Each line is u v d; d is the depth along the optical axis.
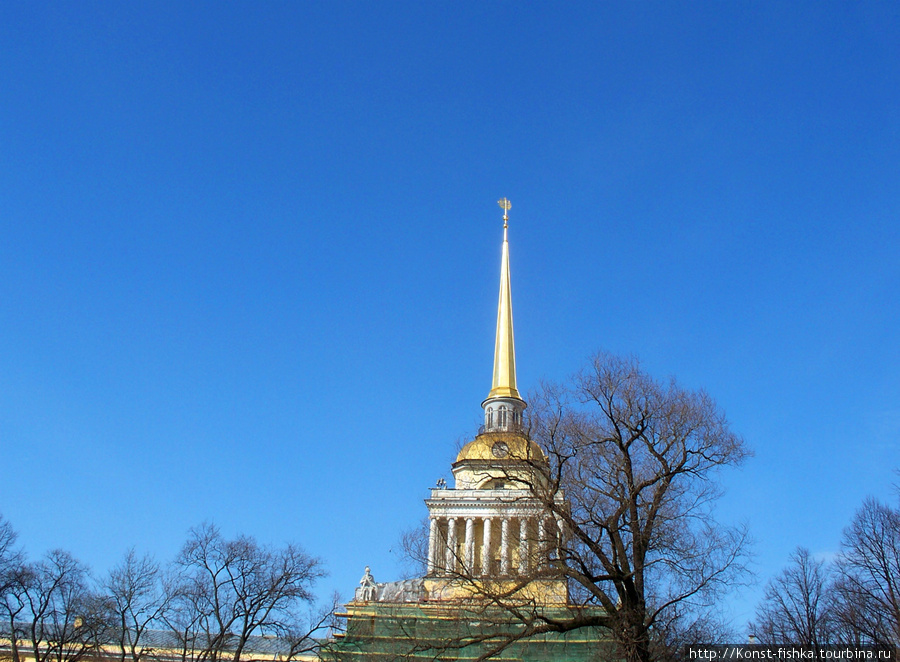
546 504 35.62
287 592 55.31
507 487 73.44
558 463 37.19
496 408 85.69
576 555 34.78
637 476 37.72
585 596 36.31
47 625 61.53
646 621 33.69
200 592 55.88
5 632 62.91
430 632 41.81
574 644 52.00
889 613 58.19
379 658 48.56
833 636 62.44
